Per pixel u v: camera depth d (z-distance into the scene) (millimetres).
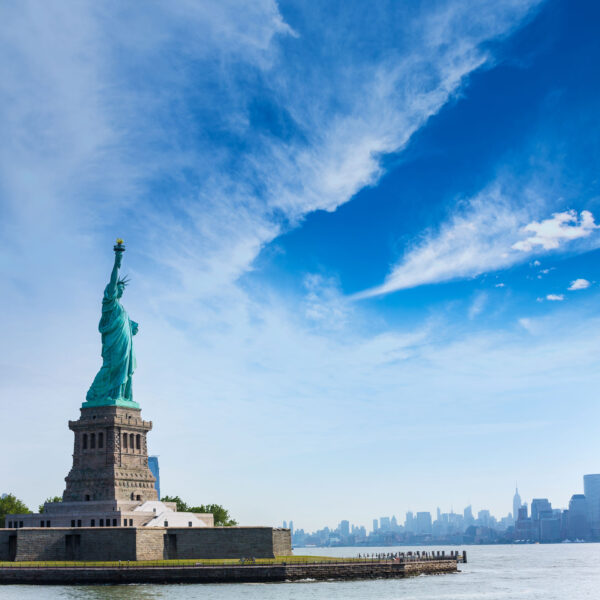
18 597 186375
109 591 199125
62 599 181875
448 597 199500
